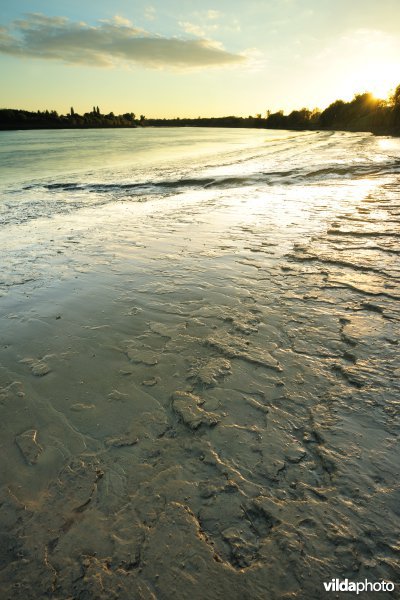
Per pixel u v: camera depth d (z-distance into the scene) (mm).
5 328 3748
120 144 41656
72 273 5207
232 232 7000
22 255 6199
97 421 2547
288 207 8992
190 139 52656
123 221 8469
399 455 2162
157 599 1568
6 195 13258
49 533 1848
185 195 11828
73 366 3119
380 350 3145
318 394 2693
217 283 4668
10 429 2508
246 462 2184
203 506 1942
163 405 2666
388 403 2559
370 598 1529
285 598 1552
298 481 2049
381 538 1741
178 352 3266
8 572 1693
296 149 28141
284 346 3289
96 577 1655
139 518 1898
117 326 3715
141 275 5016
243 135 68125
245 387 2803
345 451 2213
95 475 2150
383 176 12859
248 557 1704
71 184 14969
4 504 2004
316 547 1724
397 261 5082
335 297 4148
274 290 4410
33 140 51281
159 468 2178
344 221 7309
